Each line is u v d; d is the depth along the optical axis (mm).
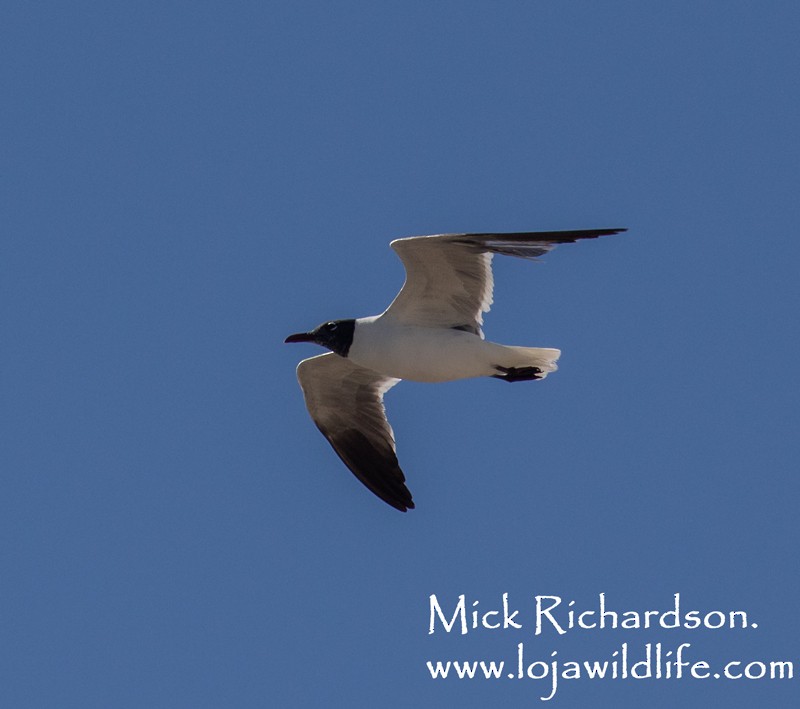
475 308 14320
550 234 13359
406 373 14664
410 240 13664
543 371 14398
